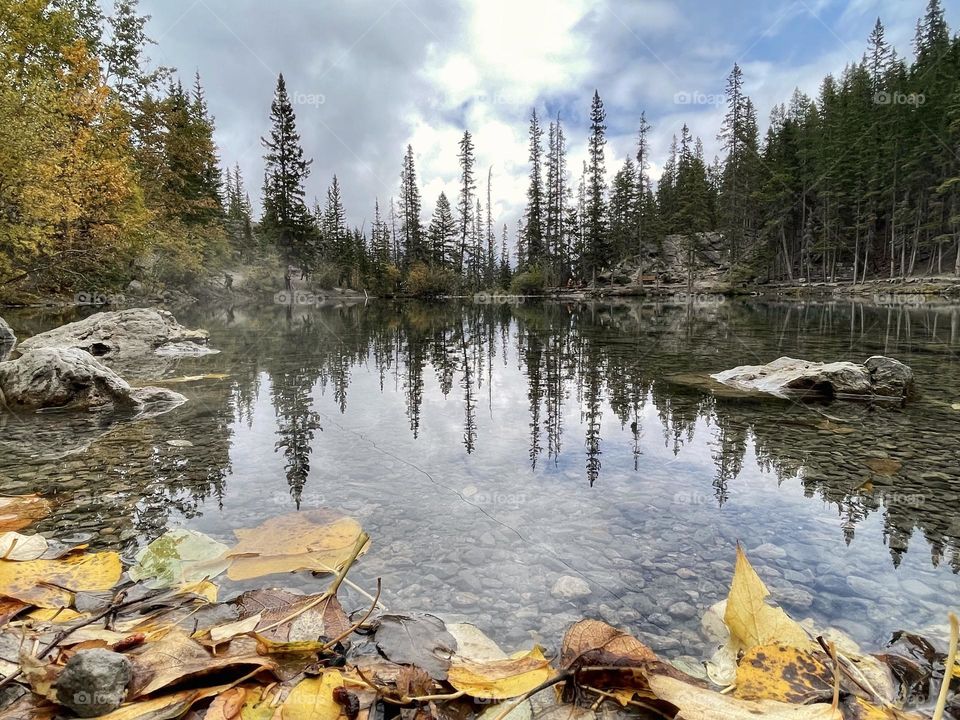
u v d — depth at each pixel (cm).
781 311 2177
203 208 3000
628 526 238
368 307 3130
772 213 4400
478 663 136
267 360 835
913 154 3519
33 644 134
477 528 233
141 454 341
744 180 4634
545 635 159
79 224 1527
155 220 2336
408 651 142
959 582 192
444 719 117
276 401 520
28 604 160
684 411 475
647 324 1617
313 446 363
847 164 3978
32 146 1175
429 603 174
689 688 119
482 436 392
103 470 308
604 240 4756
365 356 892
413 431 407
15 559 186
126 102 2278
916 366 724
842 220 4272
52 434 389
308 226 4097
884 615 171
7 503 254
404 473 307
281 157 3862
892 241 3759
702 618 169
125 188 1531
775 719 108
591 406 500
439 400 529
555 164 5272
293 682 125
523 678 129
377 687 122
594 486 288
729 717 108
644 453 350
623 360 826
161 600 167
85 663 111
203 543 209
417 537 223
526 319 1989
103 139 1681
